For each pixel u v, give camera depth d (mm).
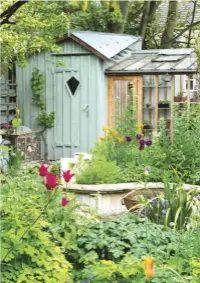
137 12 15992
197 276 4102
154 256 4289
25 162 12922
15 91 13969
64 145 13719
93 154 8930
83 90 13469
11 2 10602
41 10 11680
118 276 4105
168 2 17141
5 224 4023
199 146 8898
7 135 12484
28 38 11156
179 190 5668
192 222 5309
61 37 13375
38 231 4047
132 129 10086
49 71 13750
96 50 13070
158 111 13852
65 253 4500
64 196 5086
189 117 9680
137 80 13109
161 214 5590
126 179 8117
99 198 7527
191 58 13180
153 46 16969
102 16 14859
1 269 3791
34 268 3922
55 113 13773
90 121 13445
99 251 4461
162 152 8961
